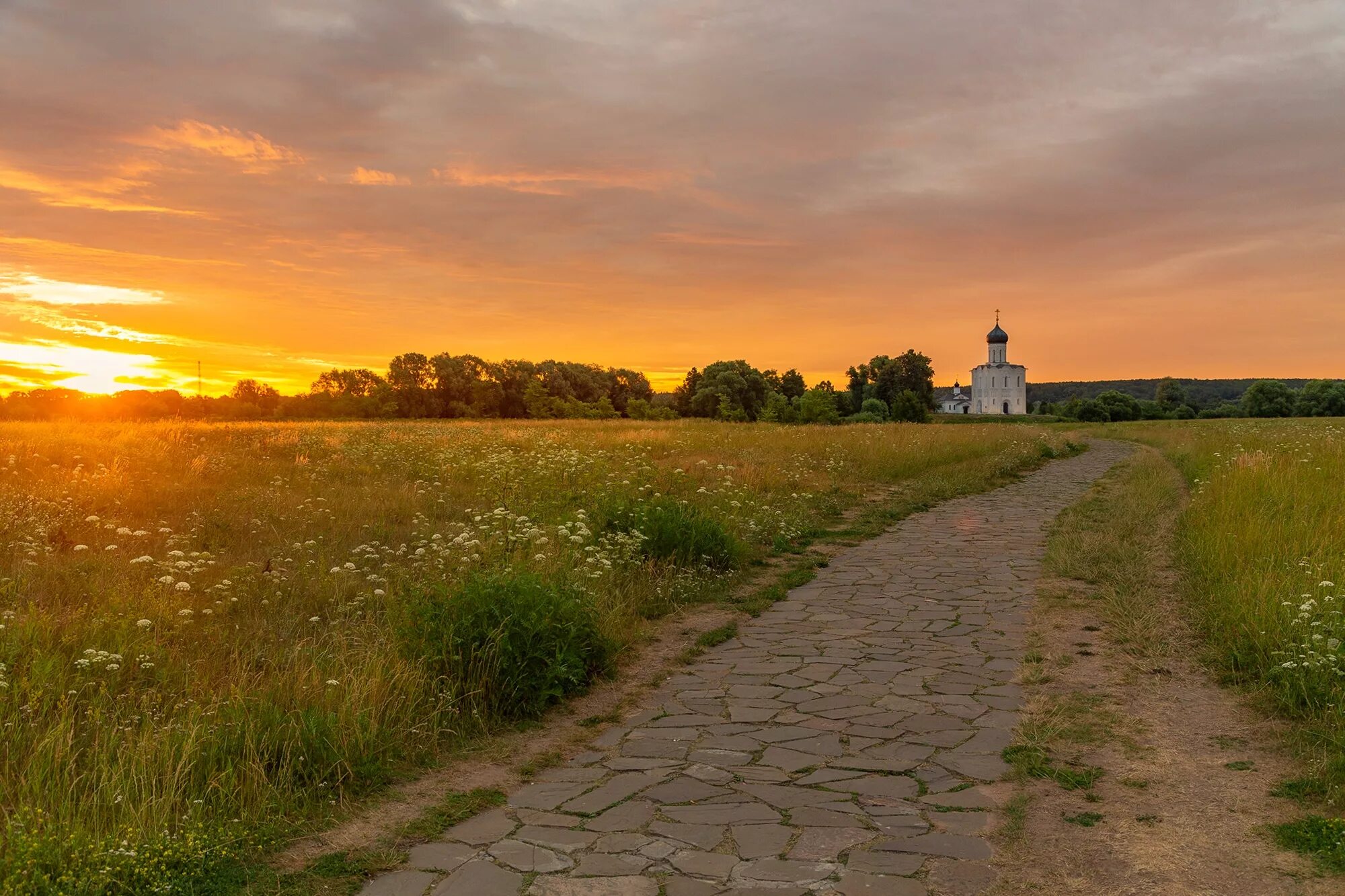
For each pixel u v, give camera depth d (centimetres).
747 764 473
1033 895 327
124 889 333
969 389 17525
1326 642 553
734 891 332
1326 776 423
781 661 684
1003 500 1730
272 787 416
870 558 1130
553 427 3762
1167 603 802
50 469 1379
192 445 1859
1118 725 518
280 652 614
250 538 1019
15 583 716
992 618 800
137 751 419
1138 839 371
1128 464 2572
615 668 662
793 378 11800
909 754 482
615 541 976
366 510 1220
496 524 998
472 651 571
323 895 337
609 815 409
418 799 432
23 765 416
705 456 2130
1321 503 1070
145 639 589
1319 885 327
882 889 332
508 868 356
